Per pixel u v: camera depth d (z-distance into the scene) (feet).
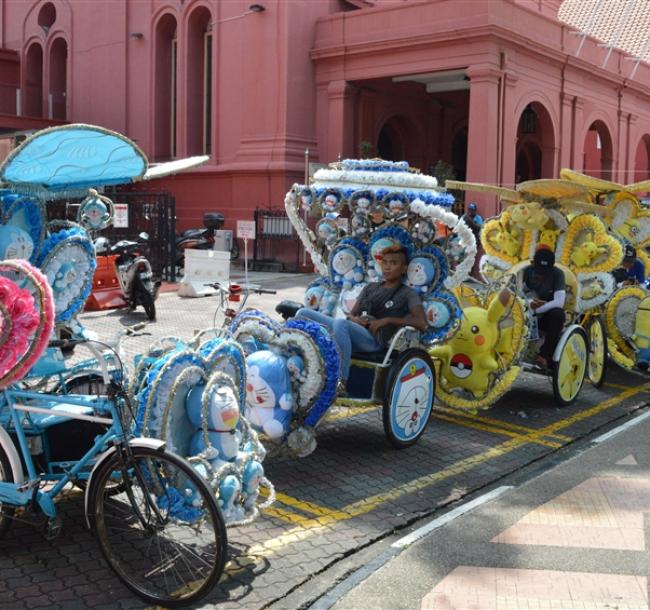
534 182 26.68
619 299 31.07
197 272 28.22
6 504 14.03
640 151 105.60
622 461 20.53
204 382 13.78
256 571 13.87
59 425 14.62
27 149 13.71
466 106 85.05
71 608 12.41
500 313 23.72
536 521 16.31
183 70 76.07
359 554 14.93
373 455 20.75
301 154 69.36
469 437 22.77
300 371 18.47
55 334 16.06
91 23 84.69
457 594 13.17
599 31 81.35
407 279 22.11
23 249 15.31
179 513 12.92
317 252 25.45
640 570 14.07
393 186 21.91
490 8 61.21
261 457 14.35
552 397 28.02
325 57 69.15
